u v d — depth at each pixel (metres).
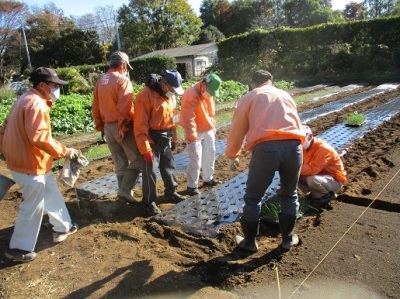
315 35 27.80
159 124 4.82
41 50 54.03
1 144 3.91
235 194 5.40
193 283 3.47
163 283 3.46
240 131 3.81
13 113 3.70
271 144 3.52
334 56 26.59
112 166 7.56
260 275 3.53
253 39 29.91
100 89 4.91
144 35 61.12
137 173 5.15
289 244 3.90
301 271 3.52
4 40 50.97
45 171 3.92
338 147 7.83
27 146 3.71
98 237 4.38
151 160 4.69
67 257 3.98
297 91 20.47
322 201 5.02
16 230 3.90
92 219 4.93
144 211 5.03
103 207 5.10
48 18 56.69
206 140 5.73
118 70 4.91
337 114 12.02
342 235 4.11
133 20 60.31
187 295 3.29
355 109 12.88
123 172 5.30
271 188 5.39
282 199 3.89
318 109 13.28
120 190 5.23
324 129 9.85
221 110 15.02
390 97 15.14
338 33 27.14
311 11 63.53
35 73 3.76
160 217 4.79
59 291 3.40
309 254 3.79
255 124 3.59
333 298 3.11
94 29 59.03
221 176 6.47
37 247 4.22
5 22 50.16
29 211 3.84
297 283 3.35
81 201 5.37
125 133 4.86
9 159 3.76
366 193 5.27
